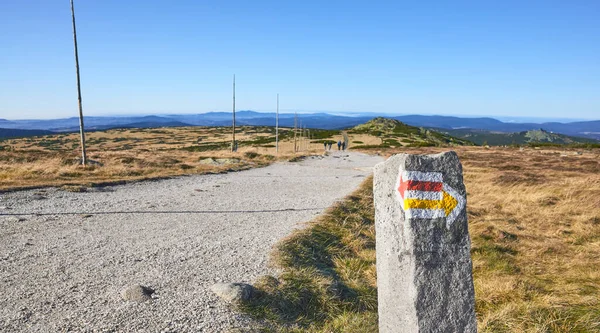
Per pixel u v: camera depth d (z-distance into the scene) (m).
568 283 7.07
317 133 119.44
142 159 26.61
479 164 34.00
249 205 12.64
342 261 7.57
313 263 7.25
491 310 5.91
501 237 10.16
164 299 5.16
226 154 36.00
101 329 4.33
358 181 20.73
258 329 4.63
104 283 5.64
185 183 17.86
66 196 12.80
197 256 7.07
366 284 6.57
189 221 10.03
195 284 5.71
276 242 8.03
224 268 6.45
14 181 14.87
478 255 8.75
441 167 3.16
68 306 4.86
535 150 61.75
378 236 3.46
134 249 7.38
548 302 5.98
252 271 6.35
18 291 5.25
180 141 124.31
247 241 8.16
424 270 3.06
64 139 143.12
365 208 12.95
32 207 10.79
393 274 3.24
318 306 5.50
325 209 11.82
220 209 11.80
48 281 5.64
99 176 18.00
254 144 87.88
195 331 4.42
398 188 3.18
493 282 6.83
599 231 11.01
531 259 8.72
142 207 11.59
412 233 3.06
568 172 27.31
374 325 5.04
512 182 20.78
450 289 3.11
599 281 7.12
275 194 15.36
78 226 9.01
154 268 6.36
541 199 15.52
